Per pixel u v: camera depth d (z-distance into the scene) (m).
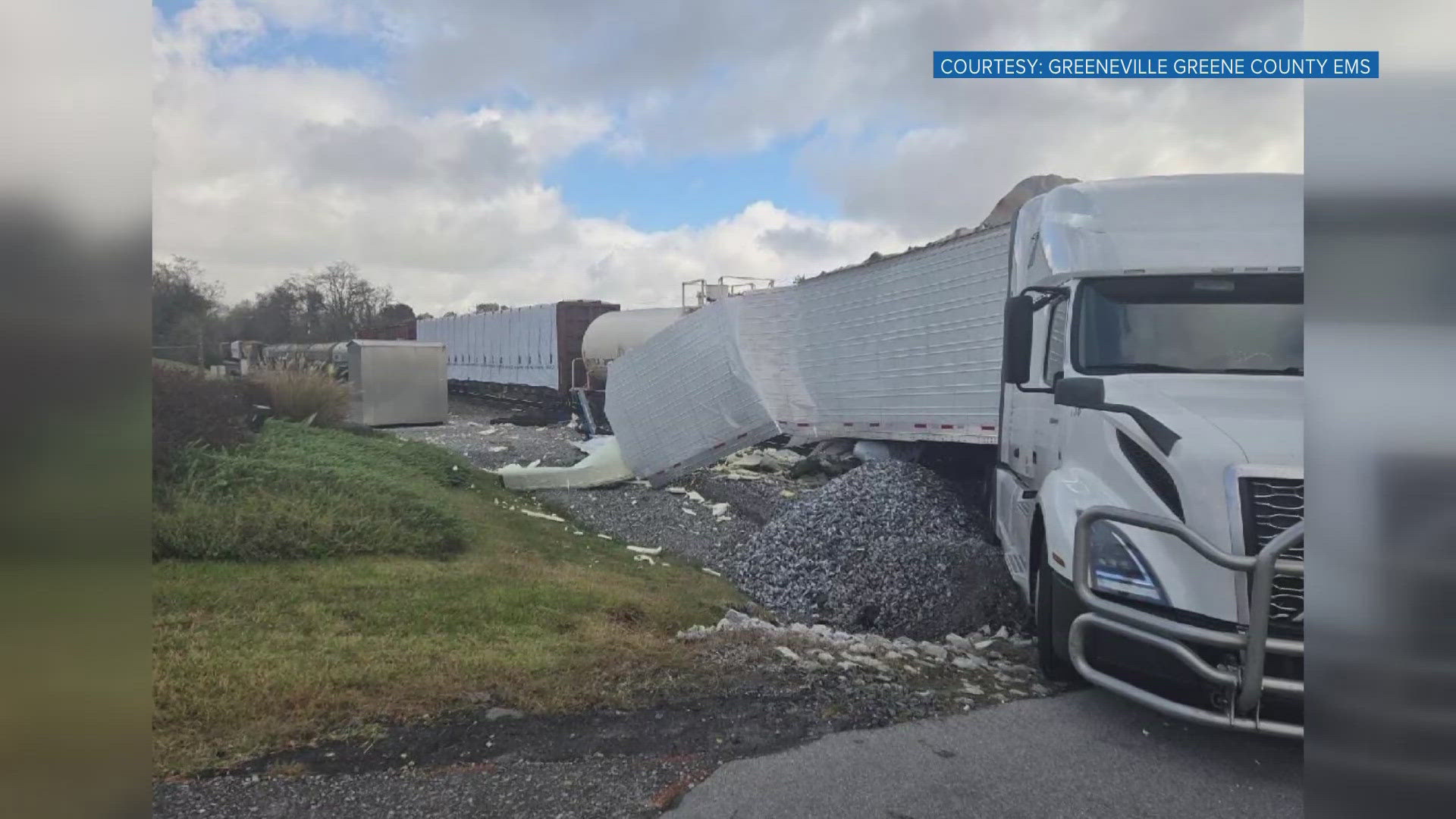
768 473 14.22
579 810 3.16
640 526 11.24
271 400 13.41
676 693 4.25
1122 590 3.91
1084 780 3.52
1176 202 5.62
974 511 9.80
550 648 4.93
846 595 7.29
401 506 8.28
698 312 13.98
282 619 5.18
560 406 27.81
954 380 11.07
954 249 11.05
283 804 3.09
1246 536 3.65
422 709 3.92
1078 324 5.42
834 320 13.91
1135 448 4.27
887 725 4.00
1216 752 3.80
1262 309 5.18
